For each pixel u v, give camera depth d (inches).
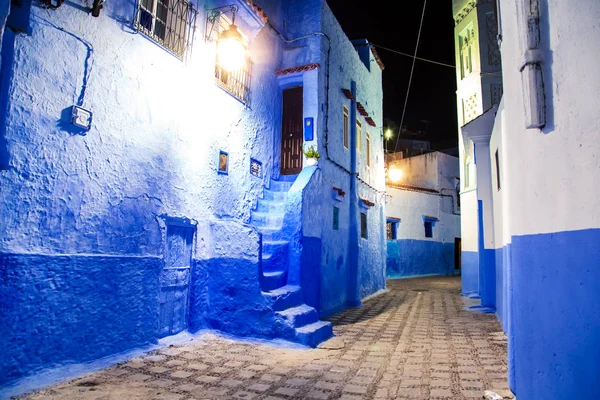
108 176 206.4
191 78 271.3
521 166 142.8
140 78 228.5
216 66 305.9
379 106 641.0
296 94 414.6
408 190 895.1
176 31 262.4
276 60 399.5
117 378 180.5
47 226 175.9
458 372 201.9
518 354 144.1
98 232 199.8
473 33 589.6
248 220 333.4
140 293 220.5
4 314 158.1
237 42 288.2
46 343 173.0
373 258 565.6
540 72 124.0
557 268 116.0
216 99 298.5
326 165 401.1
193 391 169.8
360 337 284.8
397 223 858.8
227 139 310.3
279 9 405.1
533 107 123.5
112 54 210.5
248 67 347.9
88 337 191.0
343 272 441.7
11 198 162.2
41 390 161.6
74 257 185.9
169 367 200.7
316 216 361.7
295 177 394.6
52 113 179.3
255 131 353.1
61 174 182.5
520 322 142.1
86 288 191.0
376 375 197.2
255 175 349.4
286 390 174.7
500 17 172.7
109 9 209.6
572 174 109.0
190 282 267.6
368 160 566.6
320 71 396.8
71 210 186.7
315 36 403.5
